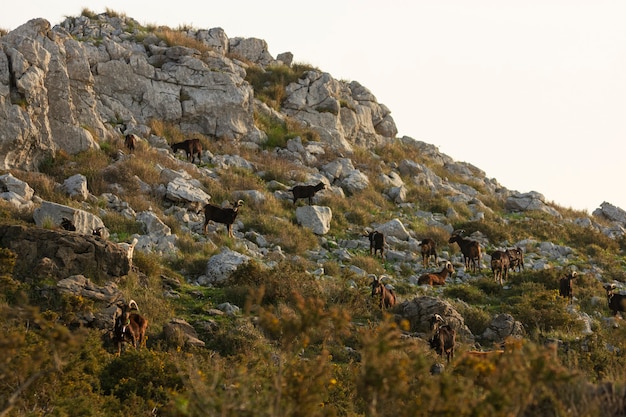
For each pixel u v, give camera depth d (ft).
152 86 388.57
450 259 310.04
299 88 460.14
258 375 105.81
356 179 385.50
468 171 508.94
